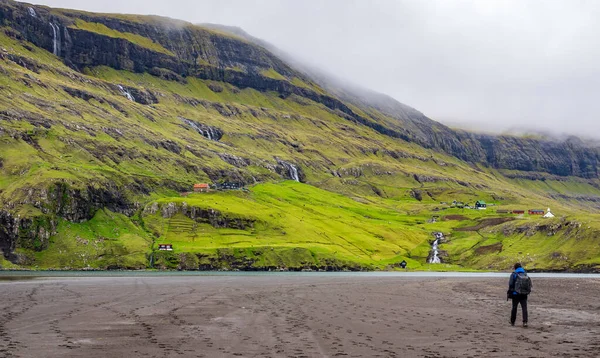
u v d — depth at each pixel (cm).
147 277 15725
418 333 4622
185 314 5803
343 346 3922
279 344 3969
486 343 4125
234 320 5325
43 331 4462
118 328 4688
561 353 3712
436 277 18775
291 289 10294
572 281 15562
